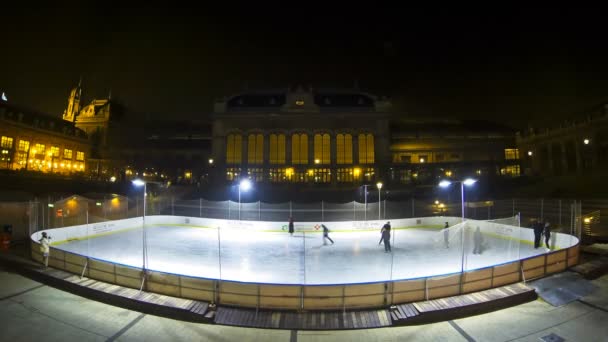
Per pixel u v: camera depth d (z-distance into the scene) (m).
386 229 23.08
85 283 16.00
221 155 78.38
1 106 63.09
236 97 84.69
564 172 65.50
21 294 15.59
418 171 74.12
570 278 16.77
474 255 21.73
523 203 40.34
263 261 20.41
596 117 58.22
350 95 85.06
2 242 23.08
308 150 78.81
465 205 42.28
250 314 13.47
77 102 112.81
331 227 32.75
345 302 13.57
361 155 79.00
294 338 12.38
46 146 70.56
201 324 13.25
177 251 23.23
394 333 12.66
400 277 16.98
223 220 34.62
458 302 14.05
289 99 79.19
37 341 12.02
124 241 27.08
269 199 54.62
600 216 30.94
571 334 12.52
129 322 13.39
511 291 15.09
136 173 82.81
